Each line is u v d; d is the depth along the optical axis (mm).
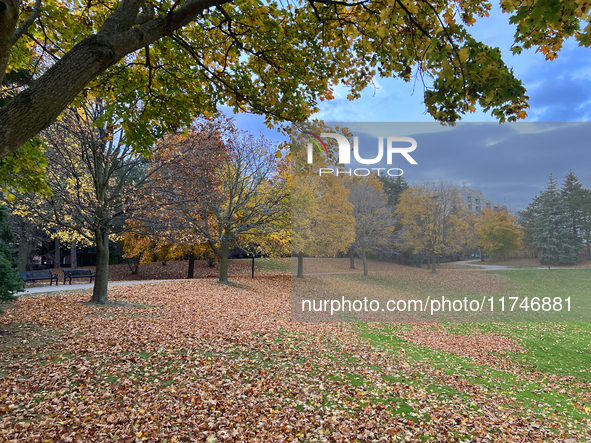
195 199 11727
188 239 13328
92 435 3650
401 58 4156
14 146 2273
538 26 2299
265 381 5535
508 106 2682
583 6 2123
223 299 13227
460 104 2725
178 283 15695
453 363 7988
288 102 5348
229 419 4270
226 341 7449
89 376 5047
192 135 11570
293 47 4898
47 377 4918
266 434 4008
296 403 4902
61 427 3736
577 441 4555
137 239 20109
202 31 4984
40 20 4836
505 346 9625
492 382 7039
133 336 7078
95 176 10211
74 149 10117
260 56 4980
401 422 4629
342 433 4172
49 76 2389
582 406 6047
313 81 5113
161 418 4141
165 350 6430
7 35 2064
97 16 5219
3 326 7145
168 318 9211
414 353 8320
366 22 4051
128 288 13383
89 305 9719
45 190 4914
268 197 17125
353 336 9031
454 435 4371
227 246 17359
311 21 4738
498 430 4695
